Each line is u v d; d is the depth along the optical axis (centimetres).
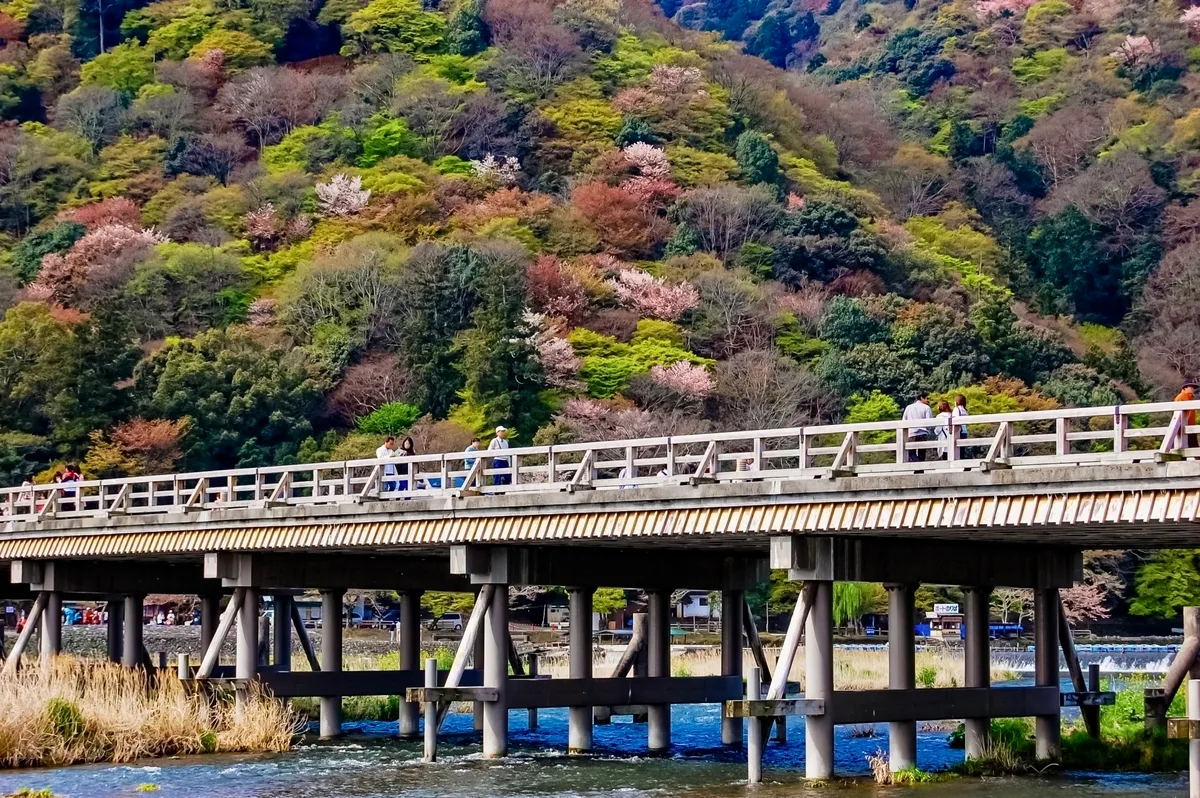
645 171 16750
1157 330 15938
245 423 12375
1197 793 3102
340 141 17362
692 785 4166
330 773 4409
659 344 13750
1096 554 11431
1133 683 6338
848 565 3919
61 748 4556
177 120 18012
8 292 14412
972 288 16138
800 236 15912
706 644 9862
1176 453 3225
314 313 13812
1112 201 17962
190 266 14475
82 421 11800
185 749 4781
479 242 14625
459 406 12750
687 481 3916
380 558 5312
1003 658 8794
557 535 4191
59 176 17062
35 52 19662
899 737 4209
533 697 4619
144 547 5219
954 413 4053
